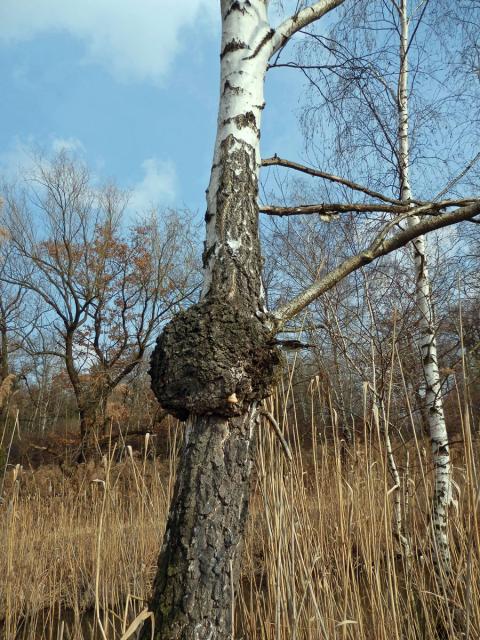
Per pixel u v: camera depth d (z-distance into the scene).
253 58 1.58
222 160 1.48
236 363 1.23
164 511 3.38
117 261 14.56
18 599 3.57
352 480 2.60
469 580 1.67
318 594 2.10
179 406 1.24
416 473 3.36
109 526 3.06
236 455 1.23
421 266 4.23
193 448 1.22
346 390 3.95
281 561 1.72
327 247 4.89
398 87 4.79
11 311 15.02
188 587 1.11
